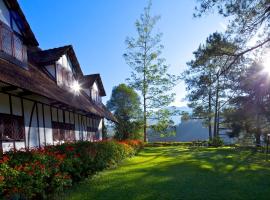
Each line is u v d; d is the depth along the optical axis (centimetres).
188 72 2330
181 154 2180
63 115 1547
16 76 963
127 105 4250
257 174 1173
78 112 1731
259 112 2317
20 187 579
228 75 1451
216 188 907
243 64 1387
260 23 1284
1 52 1067
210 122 4272
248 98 2248
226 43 1316
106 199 780
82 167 980
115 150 1488
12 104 1018
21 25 1226
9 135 981
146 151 2636
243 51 1335
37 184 640
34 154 750
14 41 1171
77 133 1816
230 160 1672
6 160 640
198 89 1822
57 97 1184
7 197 536
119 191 870
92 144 1223
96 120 2506
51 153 824
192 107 4184
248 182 1003
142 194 833
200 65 1469
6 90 950
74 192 849
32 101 1171
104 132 2844
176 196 811
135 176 1123
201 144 3512
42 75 1445
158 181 1020
